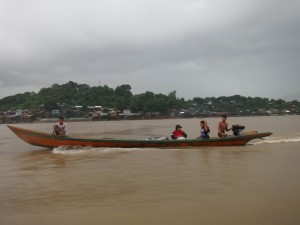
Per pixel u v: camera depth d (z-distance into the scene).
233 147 17.41
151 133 37.88
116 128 54.72
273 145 18.22
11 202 7.63
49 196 8.07
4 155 16.62
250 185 8.54
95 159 13.94
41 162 13.72
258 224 5.82
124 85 170.62
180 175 10.07
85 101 154.25
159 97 167.38
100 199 7.64
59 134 18.47
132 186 8.82
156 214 6.49
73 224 6.08
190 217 6.27
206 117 181.00
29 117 130.88
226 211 6.54
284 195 7.52
